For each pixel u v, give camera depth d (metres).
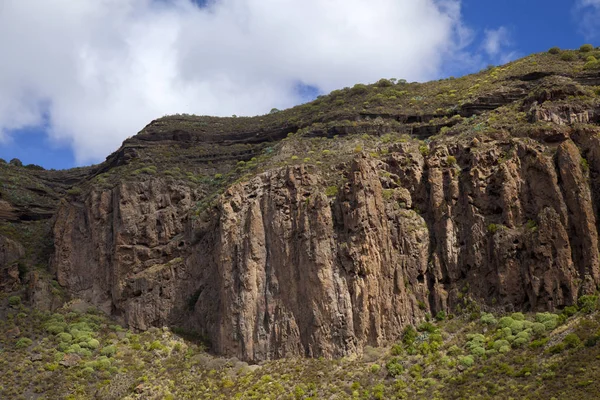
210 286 90.62
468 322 78.50
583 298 73.12
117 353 85.88
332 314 79.62
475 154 85.75
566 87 91.25
